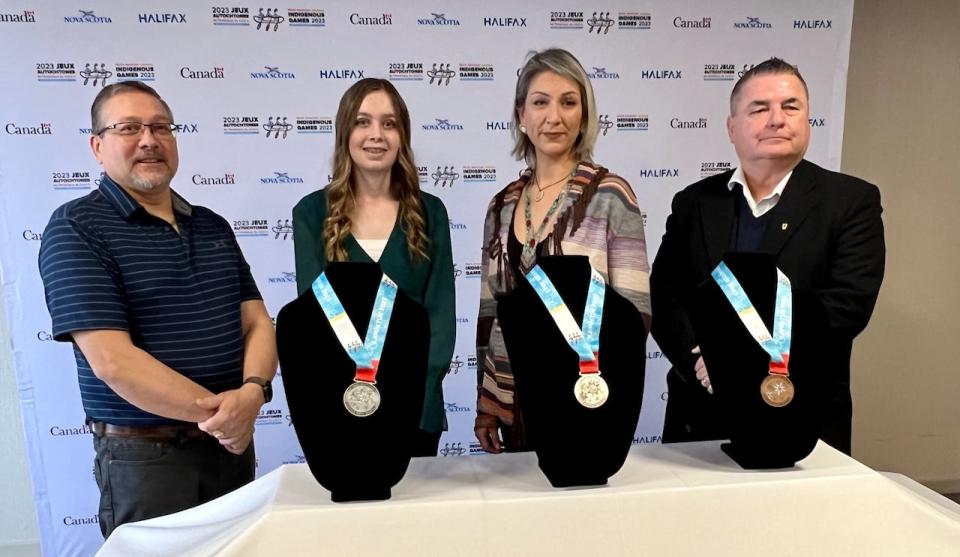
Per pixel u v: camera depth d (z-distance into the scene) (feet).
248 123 8.09
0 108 7.61
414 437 4.38
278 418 8.71
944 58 9.53
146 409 5.41
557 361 4.46
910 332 10.16
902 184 9.80
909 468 10.49
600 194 6.32
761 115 6.50
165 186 5.95
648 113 8.65
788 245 6.48
